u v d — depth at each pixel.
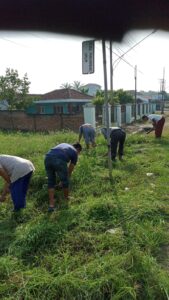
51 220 4.50
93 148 9.77
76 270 3.06
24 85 25.42
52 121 19.44
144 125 23.25
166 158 8.56
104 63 6.03
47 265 3.29
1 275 3.10
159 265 3.20
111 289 2.76
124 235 3.82
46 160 5.09
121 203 4.88
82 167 6.79
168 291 2.73
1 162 4.81
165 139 12.70
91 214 4.57
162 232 3.89
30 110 31.72
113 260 3.17
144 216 4.44
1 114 21.42
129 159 8.55
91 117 16.73
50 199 4.99
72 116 18.80
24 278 3.01
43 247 3.71
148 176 6.73
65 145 5.34
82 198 5.41
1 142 11.60
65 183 5.19
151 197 5.18
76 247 3.65
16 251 3.60
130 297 2.66
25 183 4.96
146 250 3.48
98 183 6.12
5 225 4.48
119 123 22.09
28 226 4.28
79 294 2.73
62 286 2.81
